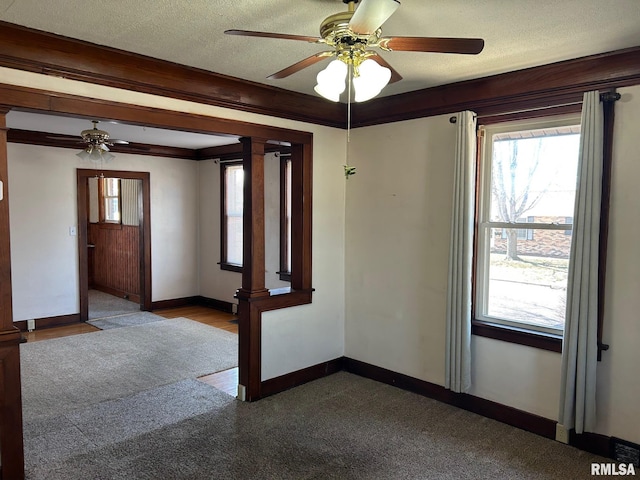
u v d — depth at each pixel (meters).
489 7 2.11
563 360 2.91
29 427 3.21
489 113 3.32
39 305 5.92
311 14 2.21
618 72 2.73
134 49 2.72
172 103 3.12
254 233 3.67
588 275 2.79
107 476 2.62
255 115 3.61
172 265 7.18
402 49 1.88
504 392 3.33
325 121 4.08
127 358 4.75
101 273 8.70
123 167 6.55
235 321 6.33
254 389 3.71
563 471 2.71
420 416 3.43
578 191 2.80
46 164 5.88
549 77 2.99
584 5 2.09
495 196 3.40
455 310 3.41
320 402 3.68
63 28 2.41
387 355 4.07
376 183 4.07
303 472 2.68
